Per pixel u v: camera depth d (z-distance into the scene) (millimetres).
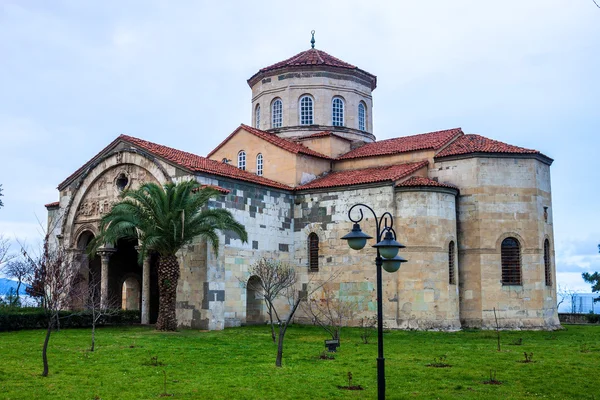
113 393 19641
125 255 51094
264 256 43781
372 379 22234
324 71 53156
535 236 42625
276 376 22625
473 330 40469
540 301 41969
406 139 50469
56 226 48562
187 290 39594
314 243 45719
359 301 42500
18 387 20344
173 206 36156
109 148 45125
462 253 42969
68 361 25391
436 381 22000
